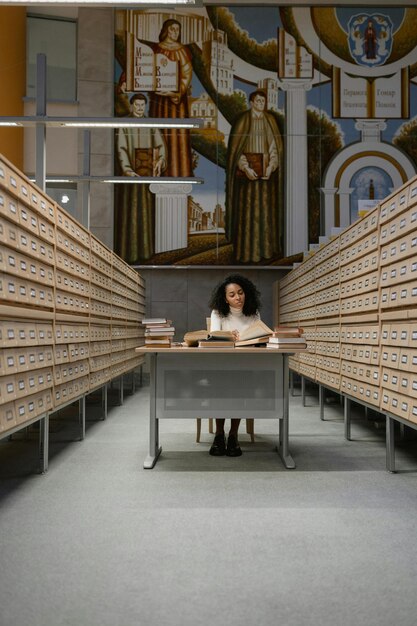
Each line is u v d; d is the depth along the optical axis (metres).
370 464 4.07
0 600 1.91
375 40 12.38
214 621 1.76
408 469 3.89
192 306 12.03
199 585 2.02
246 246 11.97
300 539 2.50
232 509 2.96
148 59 12.20
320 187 12.12
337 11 12.39
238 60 12.27
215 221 11.98
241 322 4.85
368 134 12.25
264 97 12.23
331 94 12.29
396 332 3.55
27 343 3.32
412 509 2.96
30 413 3.41
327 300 5.88
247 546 2.41
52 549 2.38
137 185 11.93
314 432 5.50
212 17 12.30
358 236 4.57
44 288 3.77
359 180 12.18
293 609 1.84
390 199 3.71
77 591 1.98
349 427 5.09
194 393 4.16
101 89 12.10
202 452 4.50
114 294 6.96
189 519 2.78
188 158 12.04
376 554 2.32
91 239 5.45
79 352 4.80
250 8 12.35
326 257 5.99
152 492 3.29
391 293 3.70
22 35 11.83
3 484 3.48
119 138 11.95
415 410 3.26
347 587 2.01
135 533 2.58
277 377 4.15
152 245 11.89
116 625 1.73
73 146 11.91
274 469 3.90
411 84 12.35
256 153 12.12
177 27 12.24
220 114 12.16
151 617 1.78
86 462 4.12
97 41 12.12
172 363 4.15
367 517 2.82
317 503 3.07
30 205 3.38
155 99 12.18
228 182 12.05
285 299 9.86
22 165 11.77
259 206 12.04
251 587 2.01
